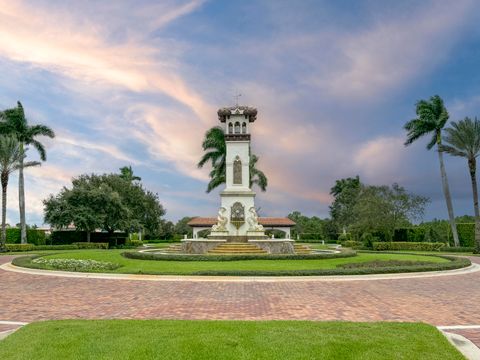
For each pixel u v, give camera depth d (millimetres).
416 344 7805
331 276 20047
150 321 9719
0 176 45156
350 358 7078
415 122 51469
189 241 37062
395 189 55000
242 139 41812
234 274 19953
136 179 82875
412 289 16562
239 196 40344
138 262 26125
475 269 24719
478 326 10227
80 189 56500
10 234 52469
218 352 7211
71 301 13875
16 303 13523
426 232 56000
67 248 50906
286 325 9219
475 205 44219
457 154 45594
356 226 55812
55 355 7129
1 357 7117
